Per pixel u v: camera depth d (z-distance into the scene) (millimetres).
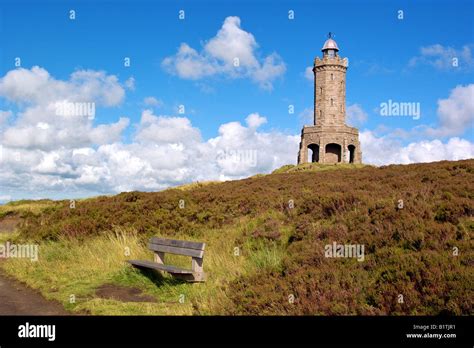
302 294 9523
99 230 18984
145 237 17750
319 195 17812
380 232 11852
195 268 11812
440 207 12531
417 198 14227
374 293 8883
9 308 10594
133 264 13070
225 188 29000
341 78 98625
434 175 19609
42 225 21062
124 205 22453
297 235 14117
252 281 10953
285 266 11586
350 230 13117
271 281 10633
